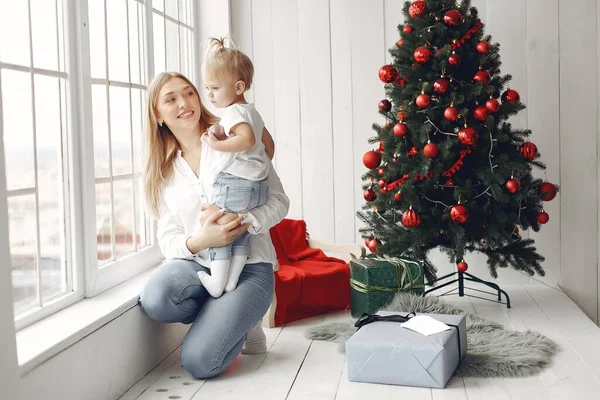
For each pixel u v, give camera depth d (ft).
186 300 9.68
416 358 9.00
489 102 11.74
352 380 9.34
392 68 12.32
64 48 8.86
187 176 10.14
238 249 9.73
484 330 11.16
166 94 9.84
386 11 14.67
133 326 9.34
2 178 6.52
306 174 15.12
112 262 10.34
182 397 8.84
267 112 15.14
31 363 6.92
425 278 13.11
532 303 13.07
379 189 12.57
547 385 9.02
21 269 8.00
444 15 12.00
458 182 12.08
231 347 9.48
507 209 12.45
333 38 14.85
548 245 14.56
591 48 14.19
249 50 15.11
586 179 14.38
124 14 10.93
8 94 7.62
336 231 15.15
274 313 11.99
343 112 14.93
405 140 12.21
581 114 14.30
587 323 11.74
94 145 9.86
